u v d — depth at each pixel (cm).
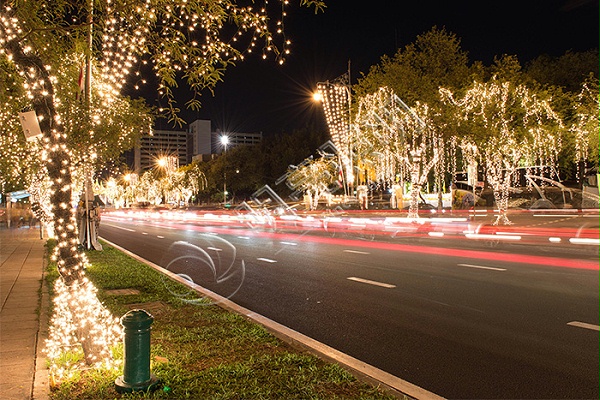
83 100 1506
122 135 1850
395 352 639
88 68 1495
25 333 715
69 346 622
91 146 1565
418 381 540
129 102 1867
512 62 3033
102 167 2230
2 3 560
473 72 3086
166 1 584
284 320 820
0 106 942
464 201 4309
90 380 525
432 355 623
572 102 3152
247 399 476
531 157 3475
